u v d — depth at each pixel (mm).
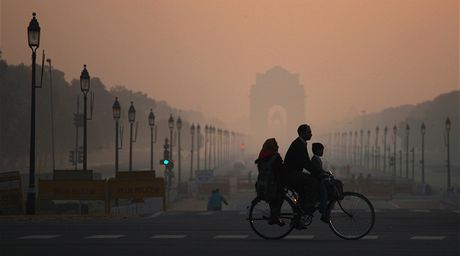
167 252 26625
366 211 30359
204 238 31391
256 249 27438
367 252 26453
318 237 31688
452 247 27938
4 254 25953
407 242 29547
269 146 30453
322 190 30250
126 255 25812
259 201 30828
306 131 30391
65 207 84375
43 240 30328
